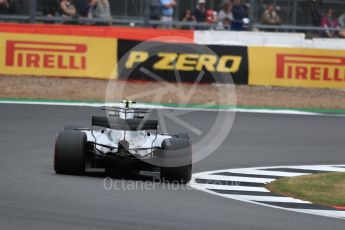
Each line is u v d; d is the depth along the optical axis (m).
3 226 27.53
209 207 33.78
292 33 88.06
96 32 83.75
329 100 82.88
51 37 83.44
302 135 63.62
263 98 81.56
